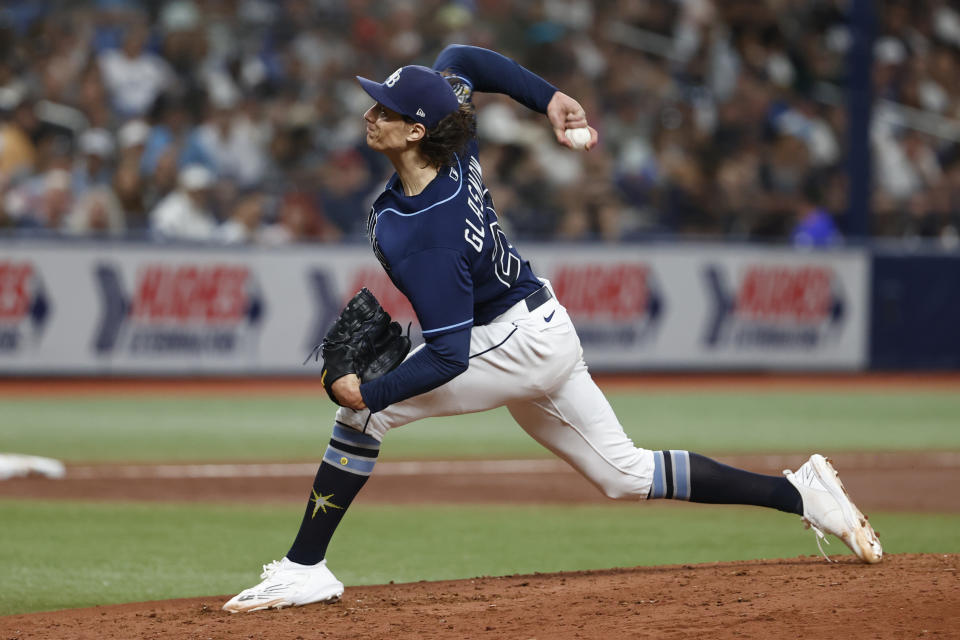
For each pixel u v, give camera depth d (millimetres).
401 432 36500
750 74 63125
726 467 15312
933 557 15531
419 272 13242
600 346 51406
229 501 24984
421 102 13195
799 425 38125
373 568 18938
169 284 47406
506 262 14008
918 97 66188
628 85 60594
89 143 50438
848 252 53844
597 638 11953
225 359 48094
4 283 46031
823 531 15266
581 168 55875
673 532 22094
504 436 35750
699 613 12633
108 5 57469
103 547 20266
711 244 52469
